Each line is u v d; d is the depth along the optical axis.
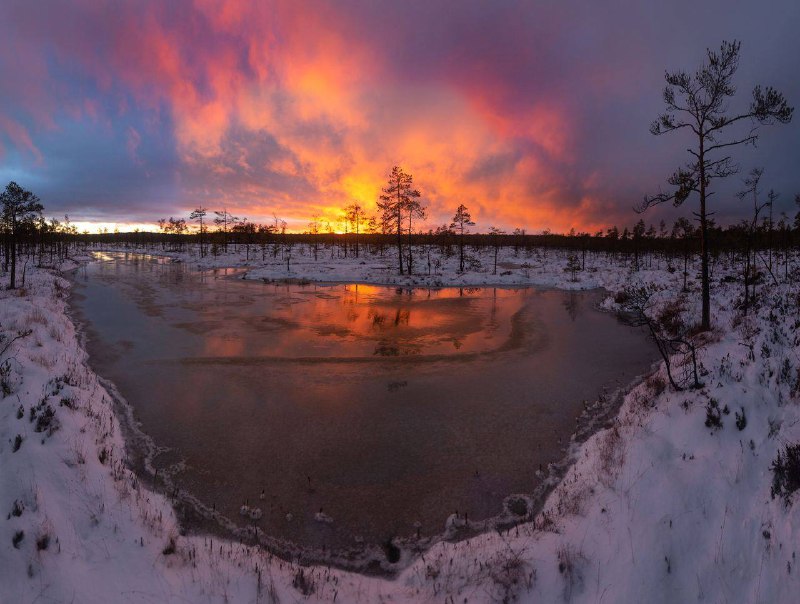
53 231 63.12
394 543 6.31
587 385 12.67
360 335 18.98
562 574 5.16
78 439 7.61
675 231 52.19
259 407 10.84
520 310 26.61
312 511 6.93
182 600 4.79
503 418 10.34
